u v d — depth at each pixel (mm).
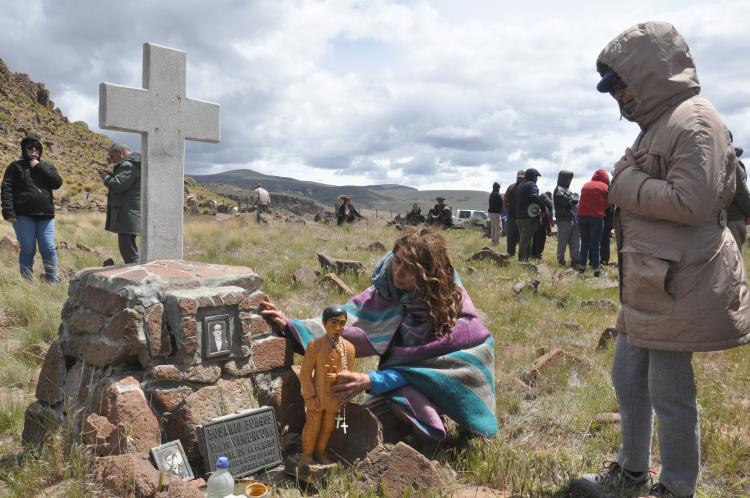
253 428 3473
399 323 3963
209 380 3432
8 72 87875
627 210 2926
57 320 5863
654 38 2820
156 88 4102
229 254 11727
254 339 3693
